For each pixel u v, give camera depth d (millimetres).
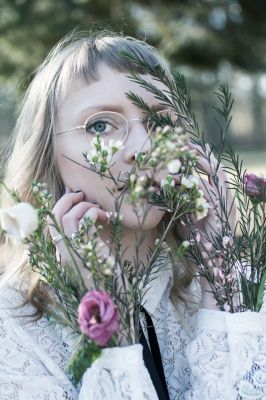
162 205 1276
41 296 1371
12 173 1593
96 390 1188
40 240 1215
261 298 1356
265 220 1382
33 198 1541
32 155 1515
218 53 7812
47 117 1483
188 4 7043
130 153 1336
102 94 1382
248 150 26891
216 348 1339
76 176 1399
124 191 1221
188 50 7793
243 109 31969
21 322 1355
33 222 1101
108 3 6770
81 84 1406
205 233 1427
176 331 1498
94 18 6738
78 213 1331
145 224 1324
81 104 1395
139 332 1334
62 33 6609
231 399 1298
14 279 1423
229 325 1327
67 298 1250
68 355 1356
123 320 1204
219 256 1356
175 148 1136
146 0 6980
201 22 7273
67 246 1188
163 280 1490
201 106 23047
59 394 1289
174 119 1468
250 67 8031
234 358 1313
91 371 1200
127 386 1182
